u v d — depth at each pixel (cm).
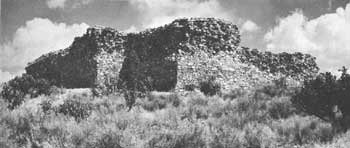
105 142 738
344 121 1133
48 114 1108
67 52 3772
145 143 760
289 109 1416
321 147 910
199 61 2966
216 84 2688
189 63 2903
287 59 3378
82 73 3422
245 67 3212
